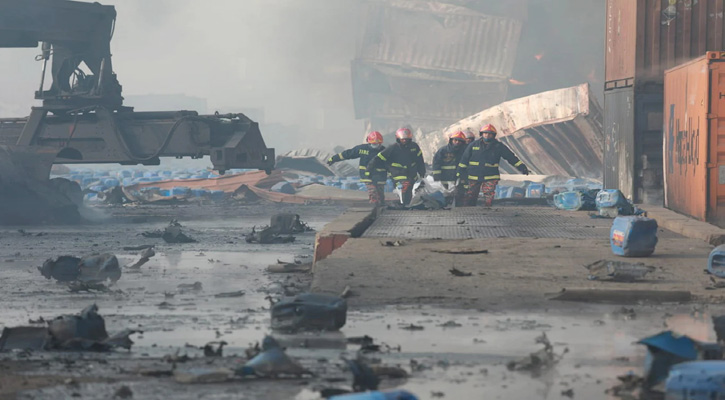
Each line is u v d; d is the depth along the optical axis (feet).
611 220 112.47
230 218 174.81
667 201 130.52
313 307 47.55
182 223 160.45
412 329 47.06
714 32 137.90
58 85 173.99
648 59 138.82
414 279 63.82
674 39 138.21
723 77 105.81
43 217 160.04
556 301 56.75
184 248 111.65
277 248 111.55
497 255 77.30
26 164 164.76
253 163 169.58
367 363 37.55
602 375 35.06
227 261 95.50
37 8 167.32
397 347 41.93
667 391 29.09
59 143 173.99
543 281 63.05
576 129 288.30
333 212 194.18
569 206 131.64
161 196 231.09
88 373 36.58
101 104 172.86
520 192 227.81
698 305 55.47
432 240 88.84
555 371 35.86
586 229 101.45
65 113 174.81
